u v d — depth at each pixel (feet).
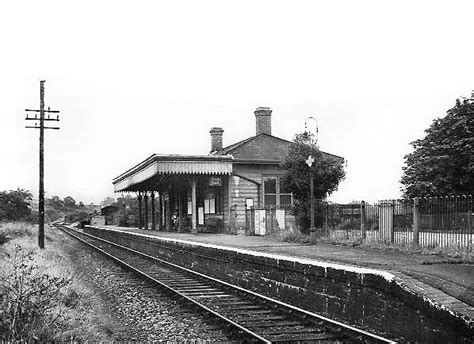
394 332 28.76
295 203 70.49
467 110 101.04
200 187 110.83
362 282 31.24
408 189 102.83
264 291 43.96
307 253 49.83
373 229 58.13
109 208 271.90
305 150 69.72
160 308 39.78
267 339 29.01
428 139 104.32
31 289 30.01
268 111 111.45
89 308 37.24
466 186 98.58
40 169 90.48
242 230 93.71
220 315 34.12
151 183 116.37
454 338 24.16
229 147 114.42
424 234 49.98
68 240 141.28
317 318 32.71
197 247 61.93
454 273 33.71
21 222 148.77
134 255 90.43
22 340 24.03
